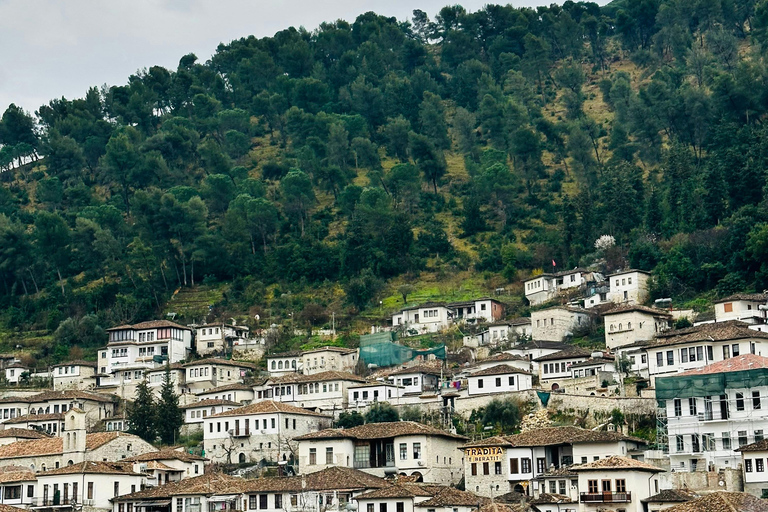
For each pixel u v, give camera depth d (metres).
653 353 171.25
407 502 138.25
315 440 165.75
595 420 169.50
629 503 126.25
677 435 146.50
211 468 180.25
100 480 159.25
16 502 160.88
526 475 148.00
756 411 141.50
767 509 110.00
